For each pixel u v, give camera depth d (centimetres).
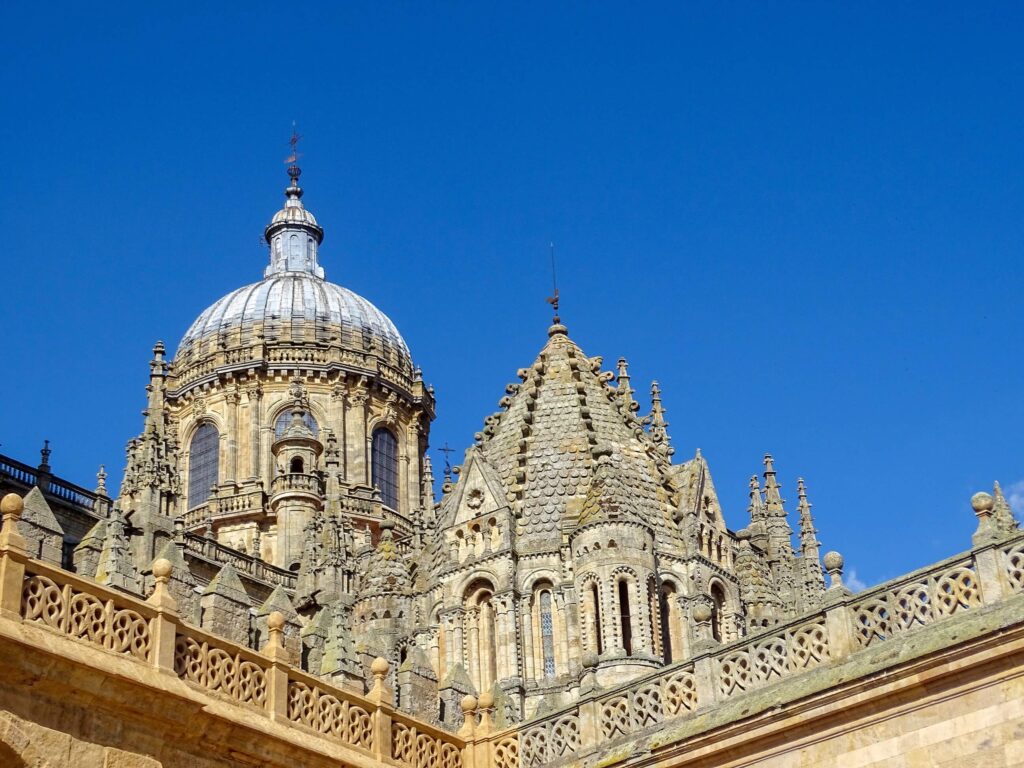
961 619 2780
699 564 6788
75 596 2645
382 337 9775
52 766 2511
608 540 6506
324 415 9281
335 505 8044
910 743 2742
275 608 5647
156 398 7669
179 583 5412
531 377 7419
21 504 2608
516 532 6800
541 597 6675
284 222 10375
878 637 2908
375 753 3203
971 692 2691
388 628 6850
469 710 3541
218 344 9412
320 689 3128
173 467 7156
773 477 8369
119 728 2645
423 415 9844
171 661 2764
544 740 3409
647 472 7056
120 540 5391
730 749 3002
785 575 7938
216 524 8750
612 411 7319
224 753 2834
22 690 2509
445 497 7656
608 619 6350
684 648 6581
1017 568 2748
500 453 7138
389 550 7188
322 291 9819
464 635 6688
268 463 9100
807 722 2888
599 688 3384
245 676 2950
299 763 2977
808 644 3011
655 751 3122
